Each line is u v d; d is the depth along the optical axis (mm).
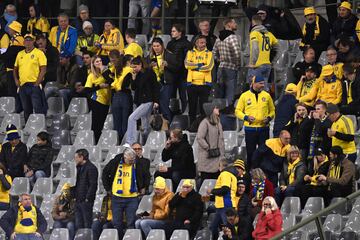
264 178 57656
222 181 57500
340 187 57250
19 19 75750
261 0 74062
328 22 69875
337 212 56344
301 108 59625
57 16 77000
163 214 58812
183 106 67688
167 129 66000
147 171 60219
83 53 71000
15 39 71312
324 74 62562
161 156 63094
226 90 67062
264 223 55312
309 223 47812
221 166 60344
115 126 66500
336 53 63062
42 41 70938
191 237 58469
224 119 65062
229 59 66750
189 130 64938
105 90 67312
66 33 72000
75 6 77188
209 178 60875
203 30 68750
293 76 66875
